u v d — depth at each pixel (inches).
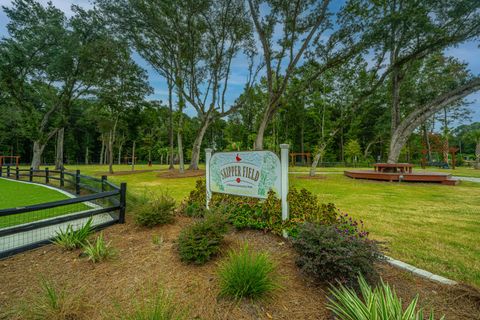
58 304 63.6
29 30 552.1
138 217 127.1
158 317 54.9
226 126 1407.5
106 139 1177.4
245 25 530.6
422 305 65.2
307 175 534.6
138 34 553.6
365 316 52.7
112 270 85.3
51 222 109.0
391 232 136.1
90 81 633.0
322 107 1056.8
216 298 67.9
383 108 1195.9
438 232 136.0
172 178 499.8
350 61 455.2
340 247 71.7
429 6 373.4
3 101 645.3
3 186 337.1
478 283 79.5
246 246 78.8
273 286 69.6
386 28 388.8
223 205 120.6
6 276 83.4
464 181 414.9
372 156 1380.4
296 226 102.0
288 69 455.2
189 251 86.6
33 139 634.2
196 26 535.5
